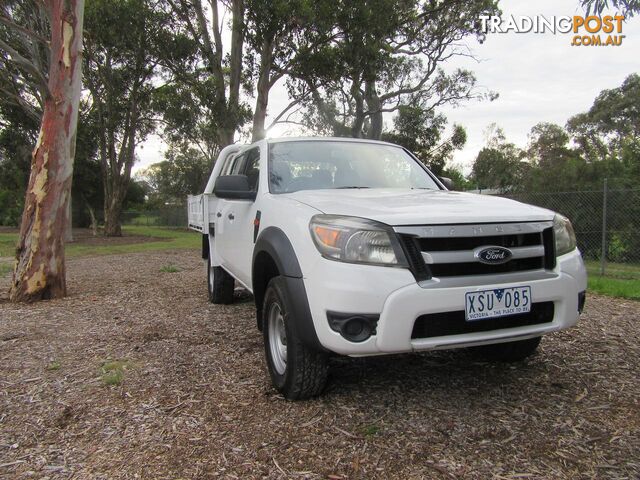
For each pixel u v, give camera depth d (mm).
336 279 2607
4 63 15805
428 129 25328
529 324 2859
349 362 3826
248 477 2291
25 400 3256
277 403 3086
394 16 16594
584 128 43750
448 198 3268
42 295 7023
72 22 6984
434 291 2555
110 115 24969
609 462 2354
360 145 4570
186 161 43812
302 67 15961
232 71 17797
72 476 2336
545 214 2965
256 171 4406
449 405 3027
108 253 16672
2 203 44531
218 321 5316
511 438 2605
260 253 3352
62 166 7098
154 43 16859
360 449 2516
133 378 3602
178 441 2641
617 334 4582
